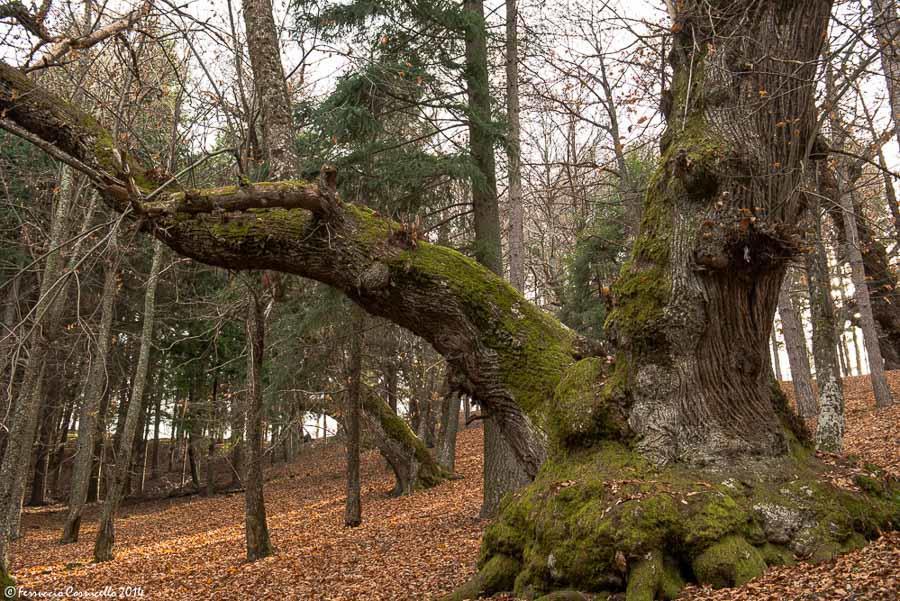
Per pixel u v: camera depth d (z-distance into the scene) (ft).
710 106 16.78
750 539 14.11
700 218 16.02
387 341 59.77
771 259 15.44
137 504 81.92
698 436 15.92
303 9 32.22
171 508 75.97
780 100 16.19
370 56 31.65
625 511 14.23
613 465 15.92
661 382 16.20
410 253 18.63
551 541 14.93
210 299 56.13
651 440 15.99
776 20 16.29
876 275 50.03
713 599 12.68
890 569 12.56
